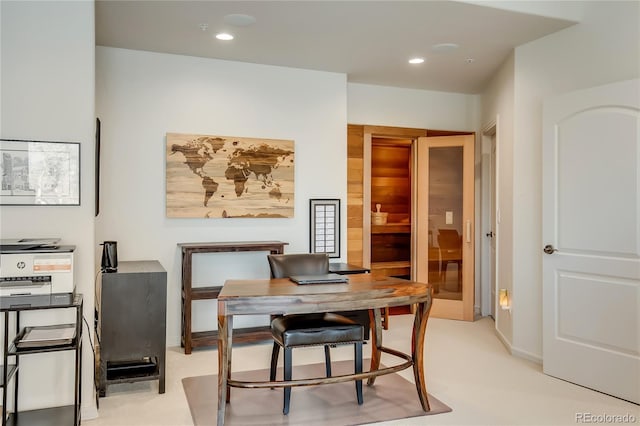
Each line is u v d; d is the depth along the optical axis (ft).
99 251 13.69
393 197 22.39
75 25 9.32
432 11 11.28
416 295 9.41
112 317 10.45
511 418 9.41
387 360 13.14
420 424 9.13
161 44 13.61
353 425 9.07
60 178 9.27
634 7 10.72
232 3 10.89
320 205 16.24
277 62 15.28
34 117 9.11
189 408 9.86
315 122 16.20
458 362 12.90
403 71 16.24
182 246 13.78
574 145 11.39
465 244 17.92
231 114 15.10
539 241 12.91
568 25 12.06
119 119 13.93
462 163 18.07
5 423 7.91
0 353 9.00
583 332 11.13
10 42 8.98
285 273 11.21
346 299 8.83
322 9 11.19
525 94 13.43
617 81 11.05
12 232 9.07
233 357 13.30
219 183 14.83
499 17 11.60
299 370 12.21
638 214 10.16
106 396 10.47
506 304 14.66
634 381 10.15
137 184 14.11
